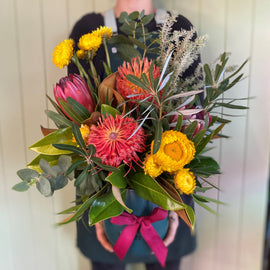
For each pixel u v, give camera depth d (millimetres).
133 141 558
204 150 768
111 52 863
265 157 1146
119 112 600
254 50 1062
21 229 1282
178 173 572
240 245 1248
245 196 1192
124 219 704
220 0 1036
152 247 732
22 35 1108
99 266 1123
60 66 677
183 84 678
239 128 1125
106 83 619
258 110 1101
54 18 1090
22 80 1144
